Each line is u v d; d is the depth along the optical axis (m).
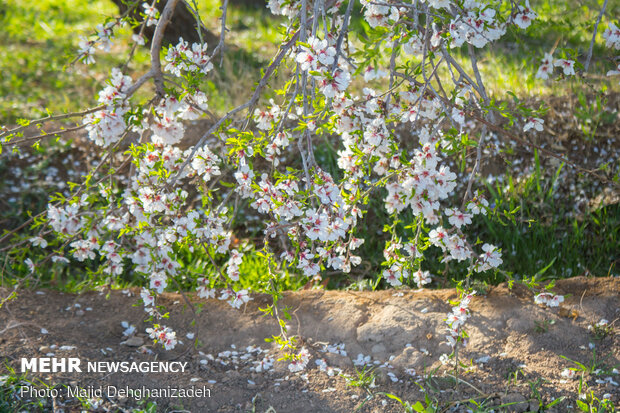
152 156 2.96
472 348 3.52
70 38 9.69
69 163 5.79
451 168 5.46
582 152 5.52
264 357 3.59
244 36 9.30
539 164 5.38
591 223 5.07
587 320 3.63
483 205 2.87
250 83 6.77
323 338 3.73
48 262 4.97
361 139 2.79
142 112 2.94
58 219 2.99
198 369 3.48
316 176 2.71
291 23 3.13
